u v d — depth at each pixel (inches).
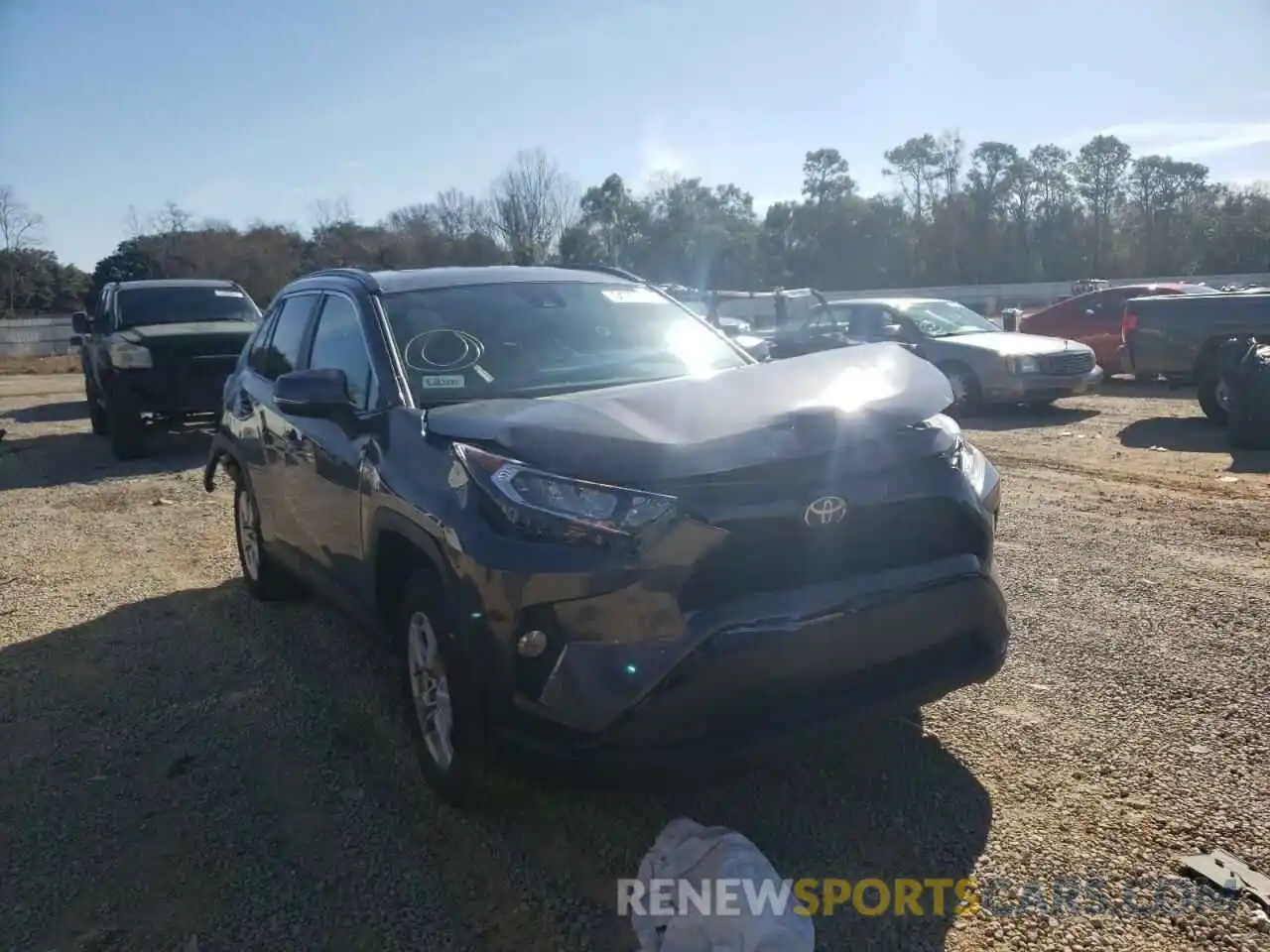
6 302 2709.2
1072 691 172.2
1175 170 2851.9
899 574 128.5
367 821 143.9
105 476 430.3
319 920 122.4
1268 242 2733.8
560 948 115.2
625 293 203.6
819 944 113.0
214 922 122.8
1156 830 131.6
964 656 138.7
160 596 254.5
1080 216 2920.8
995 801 140.0
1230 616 203.6
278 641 217.3
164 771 161.3
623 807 143.6
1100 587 224.8
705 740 119.2
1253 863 123.8
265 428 211.3
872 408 137.0
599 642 118.3
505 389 165.2
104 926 122.9
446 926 120.3
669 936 113.3
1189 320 473.7
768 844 132.5
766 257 2918.3
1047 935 113.1
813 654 121.4
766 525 121.3
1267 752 149.6
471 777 132.2
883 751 154.9
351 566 167.5
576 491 121.2
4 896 129.6
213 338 463.5
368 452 156.6
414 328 175.5
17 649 220.7
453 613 128.5
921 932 114.5
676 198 2810.0
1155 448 401.7
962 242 2906.0
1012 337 536.4
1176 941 111.3
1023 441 431.5
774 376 151.5
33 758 167.8
